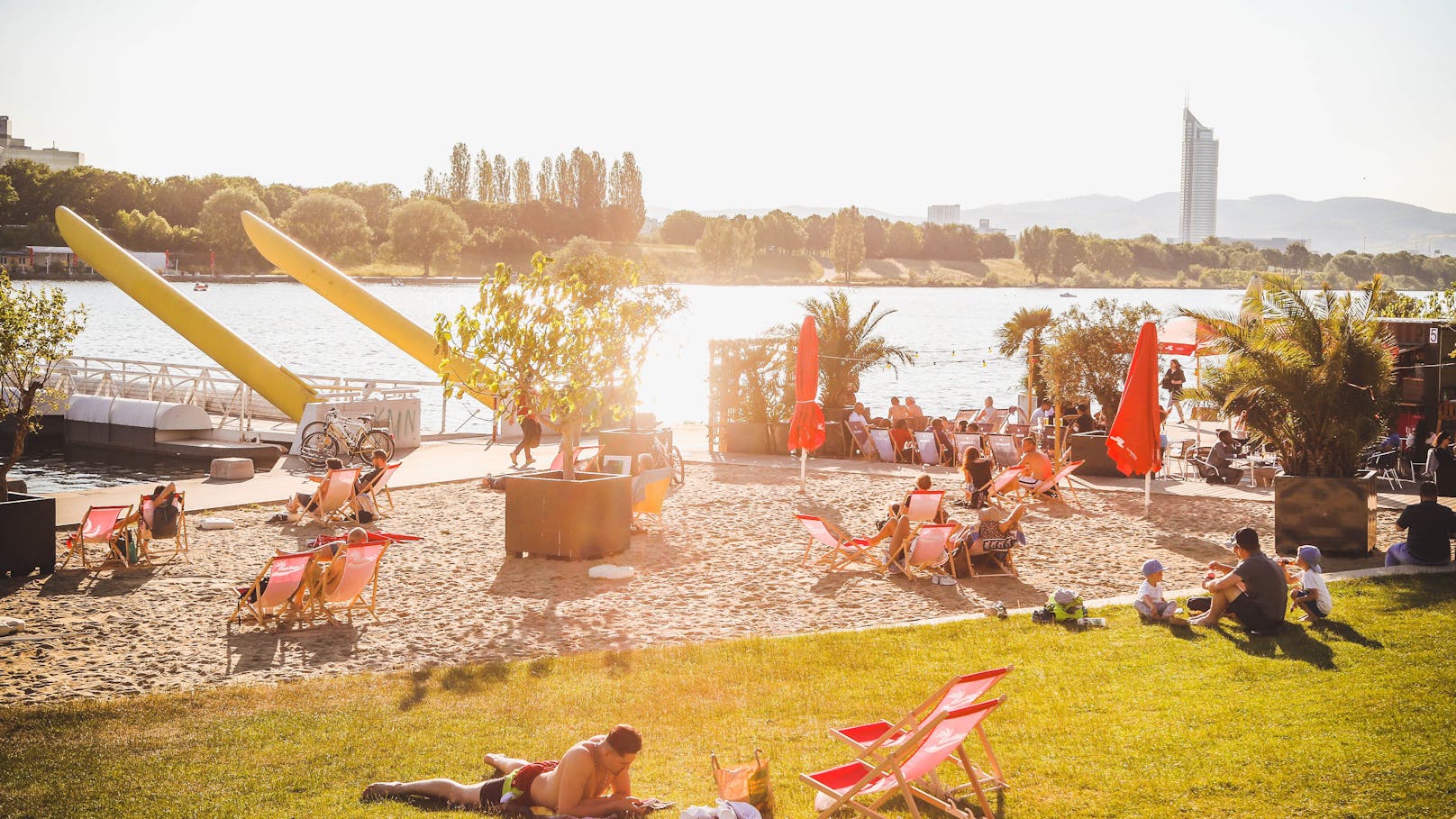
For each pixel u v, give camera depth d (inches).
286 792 252.4
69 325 538.6
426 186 6791.3
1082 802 235.1
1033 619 409.7
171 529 513.0
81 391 1216.8
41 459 980.6
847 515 648.4
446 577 496.1
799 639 390.3
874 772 217.8
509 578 494.9
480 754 276.5
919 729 210.7
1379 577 452.4
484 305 523.8
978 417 978.1
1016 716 295.1
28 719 305.6
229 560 520.1
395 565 518.3
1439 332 786.8
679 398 1644.9
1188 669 335.0
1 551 473.1
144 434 1020.5
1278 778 240.2
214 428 1064.2
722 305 4416.8
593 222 6560.0
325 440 845.2
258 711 314.8
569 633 408.8
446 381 530.9
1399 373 804.6
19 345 516.1
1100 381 979.3
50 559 489.7
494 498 700.0
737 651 375.9
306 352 2242.9
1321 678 316.8
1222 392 655.8
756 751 228.8
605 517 534.6
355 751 280.2
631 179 6707.7
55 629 405.4
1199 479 773.3
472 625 418.9
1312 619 389.1
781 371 929.5
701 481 772.6
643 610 442.9
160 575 489.4
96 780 259.8
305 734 293.6
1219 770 247.0
